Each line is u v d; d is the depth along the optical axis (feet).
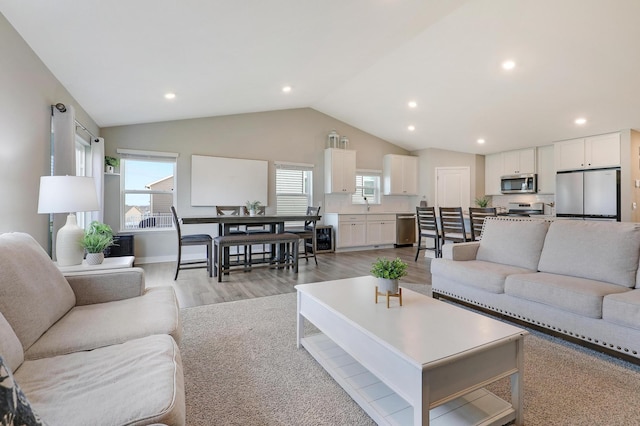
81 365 3.65
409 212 26.04
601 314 6.35
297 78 15.06
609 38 10.84
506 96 15.83
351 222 22.08
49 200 7.34
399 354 4.16
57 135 9.84
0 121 6.94
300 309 7.23
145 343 4.19
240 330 8.18
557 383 5.75
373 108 20.22
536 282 7.45
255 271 15.14
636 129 16.96
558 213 19.63
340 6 9.35
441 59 13.85
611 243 7.45
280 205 21.24
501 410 4.71
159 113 16.14
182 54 10.27
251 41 10.32
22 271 4.51
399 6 9.93
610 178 17.24
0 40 6.91
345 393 5.50
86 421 2.72
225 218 13.75
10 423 1.81
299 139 21.71
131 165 17.17
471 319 5.33
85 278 5.94
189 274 14.43
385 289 6.14
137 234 17.20
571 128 17.88
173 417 2.97
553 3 9.96
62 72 9.93
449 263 9.82
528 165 21.99
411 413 4.72
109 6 7.15
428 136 22.86
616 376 5.96
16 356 3.58
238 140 19.67
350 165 22.66
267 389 5.61
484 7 10.56
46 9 6.93
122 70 10.59
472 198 24.30
